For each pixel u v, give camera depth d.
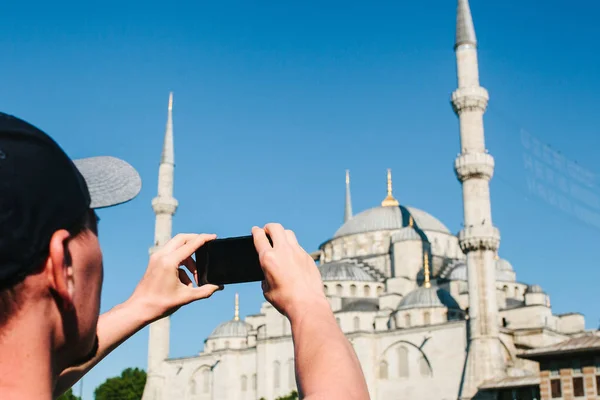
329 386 3.29
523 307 122.19
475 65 112.69
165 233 140.75
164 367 144.50
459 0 115.06
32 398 3.03
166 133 146.75
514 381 98.19
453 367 109.88
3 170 2.96
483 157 109.81
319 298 3.93
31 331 3.05
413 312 122.06
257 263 4.57
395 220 154.12
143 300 4.85
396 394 115.06
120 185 3.56
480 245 108.31
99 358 4.71
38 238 3.01
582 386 73.25
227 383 133.75
